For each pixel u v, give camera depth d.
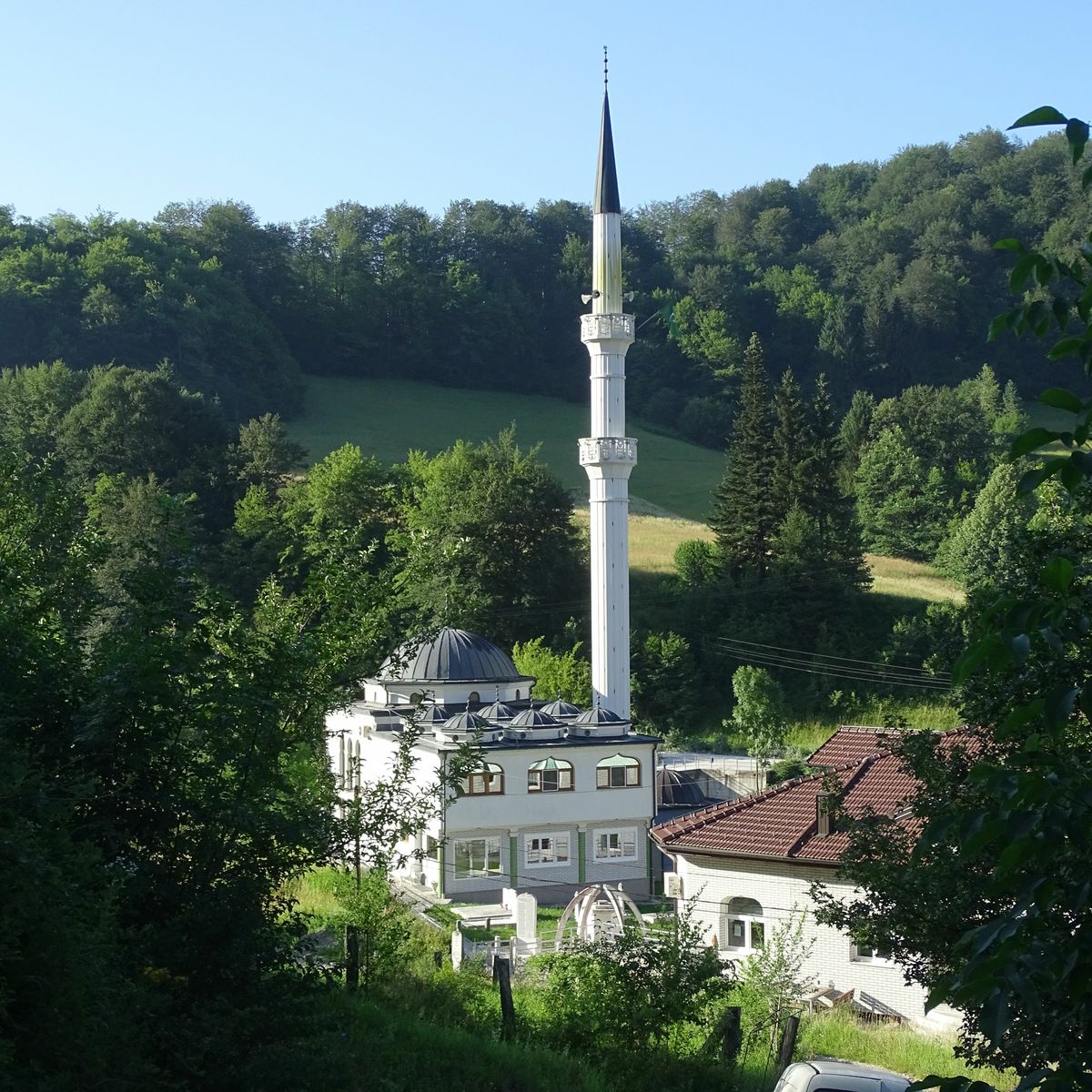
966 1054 15.91
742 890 38.72
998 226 171.50
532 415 163.88
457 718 58.66
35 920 13.95
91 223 164.25
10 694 17.94
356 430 150.62
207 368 145.38
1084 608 8.19
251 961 18.03
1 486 27.20
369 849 23.44
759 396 107.94
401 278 172.50
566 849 59.53
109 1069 14.88
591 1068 22.78
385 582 24.61
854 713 93.19
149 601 19.66
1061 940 6.53
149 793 18.59
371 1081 19.80
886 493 121.88
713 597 104.19
